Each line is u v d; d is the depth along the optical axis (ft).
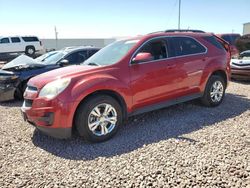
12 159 13.24
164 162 12.30
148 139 15.19
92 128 14.84
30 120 15.31
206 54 20.25
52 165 12.56
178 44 18.86
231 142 14.20
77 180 11.18
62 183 11.00
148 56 16.31
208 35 21.27
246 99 23.85
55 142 15.30
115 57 16.92
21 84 25.63
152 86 17.17
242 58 37.50
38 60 30.71
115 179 11.13
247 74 32.27
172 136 15.46
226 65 21.65
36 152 14.03
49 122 14.30
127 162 12.52
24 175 11.70
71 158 13.24
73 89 14.34
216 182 10.55
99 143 15.02
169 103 18.45
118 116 15.71
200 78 19.81
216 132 15.76
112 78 15.47
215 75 21.07
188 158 12.56
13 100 26.30
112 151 13.85
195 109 20.70
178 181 10.75
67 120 14.20
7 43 83.61
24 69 25.86
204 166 11.75
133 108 16.58
